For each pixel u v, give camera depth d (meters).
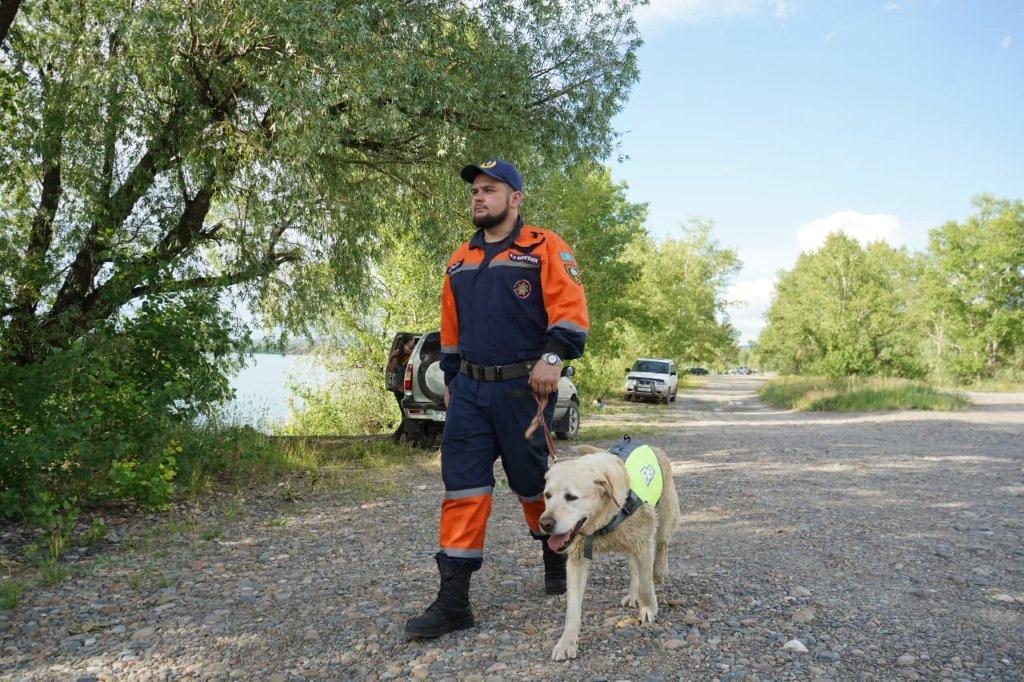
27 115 7.50
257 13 6.95
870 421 15.35
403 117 7.68
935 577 3.71
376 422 16.05
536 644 2.83
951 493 6.29
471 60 8.70
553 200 11.38
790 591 3.46
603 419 16.25
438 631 2.91
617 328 26.81
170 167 8.16
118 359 5.77
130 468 5.23
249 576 3.87
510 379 3.06
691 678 2.48
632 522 2.91
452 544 3.00
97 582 3.74
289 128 7.09
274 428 15.30
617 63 10.05
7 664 2.72
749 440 11.14
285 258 10.24
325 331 12.21
